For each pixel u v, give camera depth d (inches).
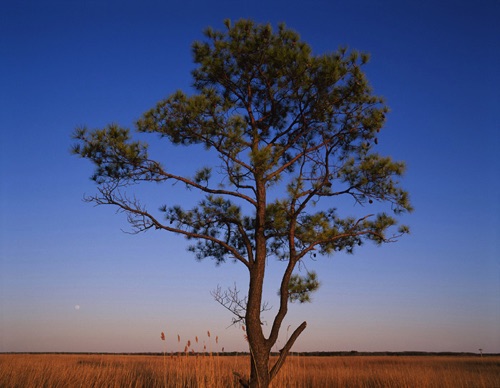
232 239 490.9
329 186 449.7
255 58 441.1
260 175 427.8
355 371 859.4
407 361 1664.6
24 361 749.3
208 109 423.8
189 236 461.4
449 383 684.7
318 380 674.2
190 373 410.6
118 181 428.5
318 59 430.0
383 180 443.5
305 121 454.9
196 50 456.1
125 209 427.5
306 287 447.8
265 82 449.4
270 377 408.5
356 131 464.4
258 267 429.4
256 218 441.7
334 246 470.6
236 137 413.7
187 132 430.3
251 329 411.2
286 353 417.4
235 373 402.0
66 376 571.5
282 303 425.1
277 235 442.6
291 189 419.5
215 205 450.3
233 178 445.1
